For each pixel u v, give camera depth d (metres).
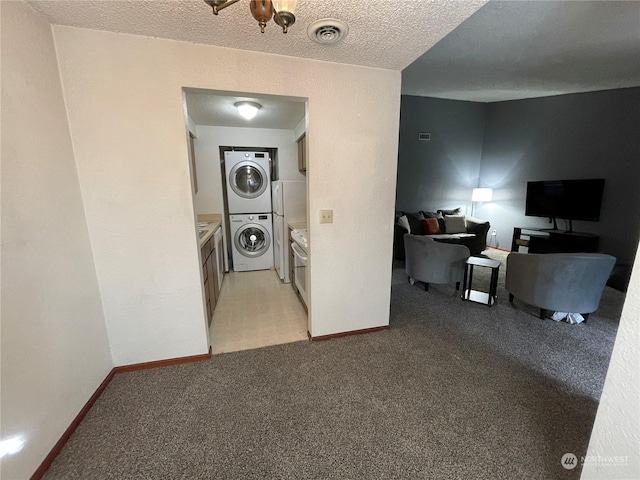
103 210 1.64
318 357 2.03
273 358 2.02
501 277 3.81
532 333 2.35
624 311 0.80
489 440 1.35
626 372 0.80
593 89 4.09
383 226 2.22
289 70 1.77
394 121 2.07
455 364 1.94
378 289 2.33
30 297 1.20
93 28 1.45
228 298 3.20
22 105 1.20
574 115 4.37
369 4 1.25
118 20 1.38
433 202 5.68
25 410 1.14
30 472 1.14
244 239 4.24
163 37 1.54
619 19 2.29
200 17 1.35
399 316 2.68
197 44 1.60
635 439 0.80
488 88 4.37
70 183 1.49
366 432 1.40
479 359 2.00
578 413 1.52
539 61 3.19
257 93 1.74
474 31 2.51
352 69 1.90
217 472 1.20
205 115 3.27
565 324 2.50
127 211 1.68
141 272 1.77
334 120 1.94
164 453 1.29
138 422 1.45
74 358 1.45
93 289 1.65
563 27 2.43
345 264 2.20
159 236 1.75
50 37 1.39
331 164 2.00
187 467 1.22
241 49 1.66
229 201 4.03
